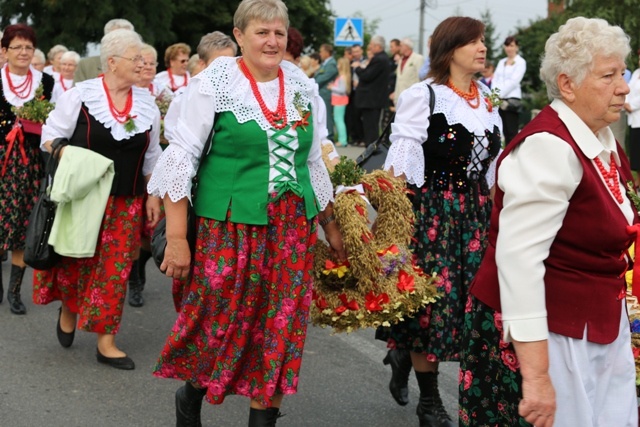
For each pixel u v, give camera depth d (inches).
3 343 228.7
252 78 144.3
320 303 157.6
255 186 141.9
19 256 256.4
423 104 166.6
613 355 112.2
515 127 539.8
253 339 145.4
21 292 279.7
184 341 146.6
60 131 205.6
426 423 171.3
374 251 154.1
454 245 168.1
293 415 182.7
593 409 111.9
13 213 254.8
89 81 209.2
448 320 165.8
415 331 168.2
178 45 345.1
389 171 166.7
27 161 257.3
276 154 142.3
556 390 109.0
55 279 217.8
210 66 144.2
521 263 104.9
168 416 183.3
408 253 160.7
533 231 105.0
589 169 107.0
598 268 109.2
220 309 143.0
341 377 206.7
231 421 180.7
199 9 1210.6
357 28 674.8
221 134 142.1
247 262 142.4
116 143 204.8
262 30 142.0
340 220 155.1
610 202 108.6
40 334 237.3
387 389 199.0
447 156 167.6
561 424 109.4
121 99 209.0
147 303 270.2
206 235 143.2
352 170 164.9
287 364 144.6
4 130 257.6
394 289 156.3
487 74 582.6
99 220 202.5
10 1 986.7
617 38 106.7
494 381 116.6
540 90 967.0
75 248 200.7
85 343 230.2
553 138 105.9
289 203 143.9
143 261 269.1
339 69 668.7
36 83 266.2
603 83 106.6
